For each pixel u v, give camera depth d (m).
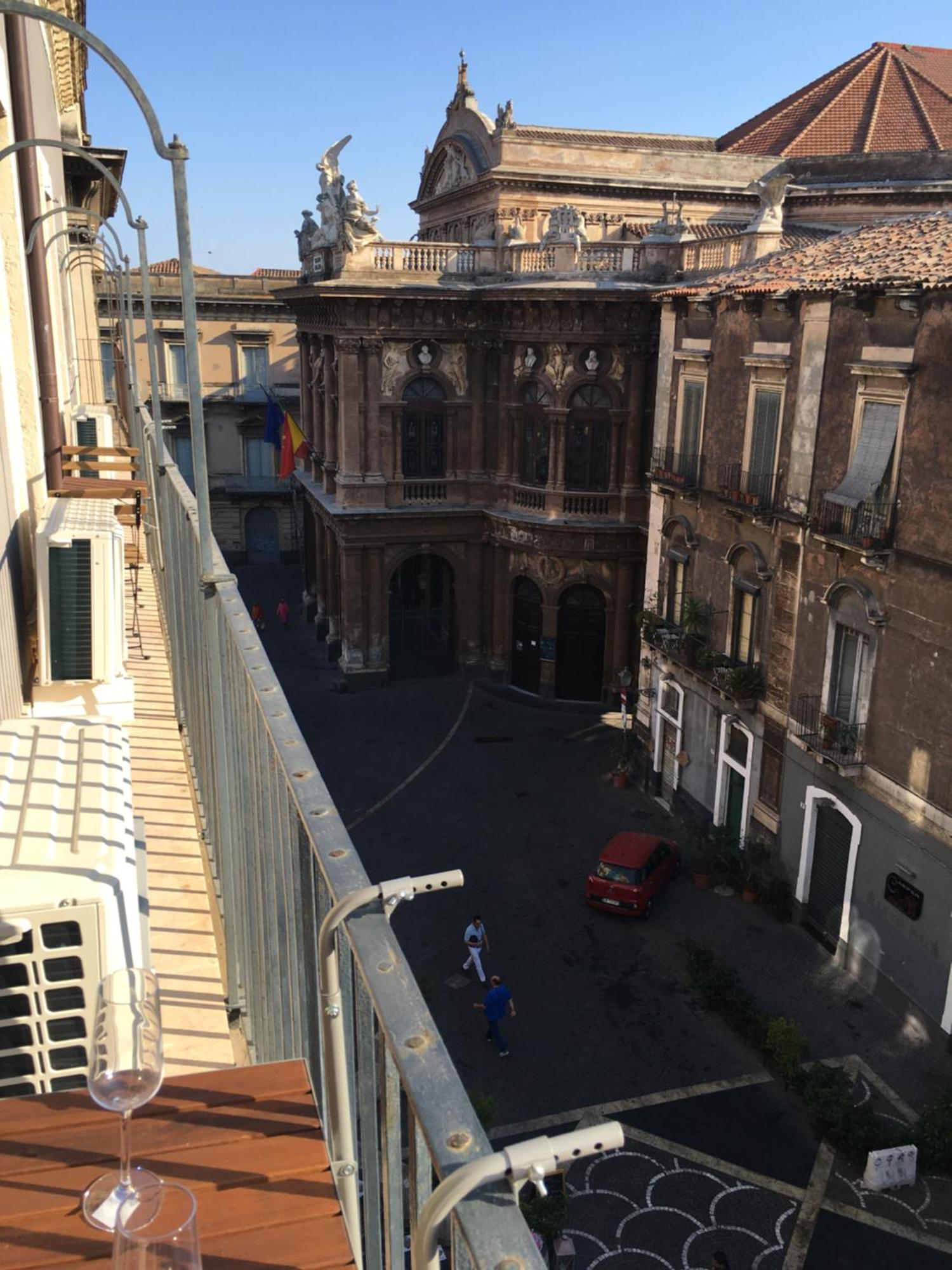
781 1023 21.20
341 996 3.56
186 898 8.57
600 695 41.94
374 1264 3.53
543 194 44.66
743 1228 17.47
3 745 6.39
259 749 5.60
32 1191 3.85
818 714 24.81
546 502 40.25
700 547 30.70
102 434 17.77
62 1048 5.02
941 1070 21.06
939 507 20.59
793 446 25.39
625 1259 16.84
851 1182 18.48
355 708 41.72
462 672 44.72
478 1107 19.23
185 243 6.58
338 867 3.57
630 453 39.34
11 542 9.05
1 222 10.55
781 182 33.12
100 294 55.44
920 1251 17.03
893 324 21.77
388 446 41.59
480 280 41.16
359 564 42.44
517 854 30.56
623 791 34.69
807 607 25.12
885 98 47.72
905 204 42.44
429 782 35.31
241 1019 7.25
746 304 27.11
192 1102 4.32
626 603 40.56
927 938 21.66
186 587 10.48
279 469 54.03
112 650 10.16
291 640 50.53
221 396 61.12
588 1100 20.58
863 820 23.53
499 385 41.59
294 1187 3.86
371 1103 3.34
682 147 50.03
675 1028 22.75
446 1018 23.17
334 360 43.69
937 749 21.03
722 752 29.45
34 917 4.78
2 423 8.72
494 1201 2.23
